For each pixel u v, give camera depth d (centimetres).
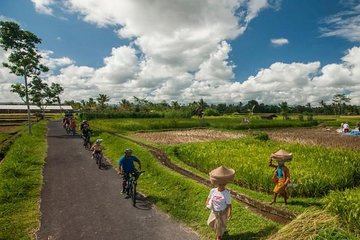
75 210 1150
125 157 1297
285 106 9031
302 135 3816
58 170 1781
